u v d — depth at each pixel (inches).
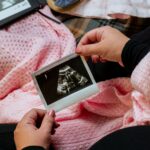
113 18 50.2
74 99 37.1
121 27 49.5
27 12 50.7
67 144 38.2
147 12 49.3
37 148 31.2
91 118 41.1
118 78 41.5
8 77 45.6
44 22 50.9
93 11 51.2
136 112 35.4
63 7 51.6
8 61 47.7
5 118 41.9
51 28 50.6
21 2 51.1
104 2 51.2
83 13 51.6
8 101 44.4
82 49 37.9
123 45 36.4
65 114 40.5
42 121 35.0
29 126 34.2
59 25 50.4
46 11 51.6
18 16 50.3
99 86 41.2
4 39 48.1
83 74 37.4
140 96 35.6
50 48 48.1
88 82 37.3
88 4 51.9
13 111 42.1
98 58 41.8
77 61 37.7
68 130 39.0
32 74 37.4
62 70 37.4
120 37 37.7
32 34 50.1
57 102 36.9
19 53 48.0
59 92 37.0
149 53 32.3
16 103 43.4
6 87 45.9
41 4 51.6
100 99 40.6
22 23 50.6
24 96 44.3
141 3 49.7
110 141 27.4
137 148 26.4
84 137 38.9
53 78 37.3
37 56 46.6
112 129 39.6
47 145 32.8
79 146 38.3
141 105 35.3
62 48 48.5
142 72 31.7
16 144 33.2
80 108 40.7
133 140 27.1
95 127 39.9
